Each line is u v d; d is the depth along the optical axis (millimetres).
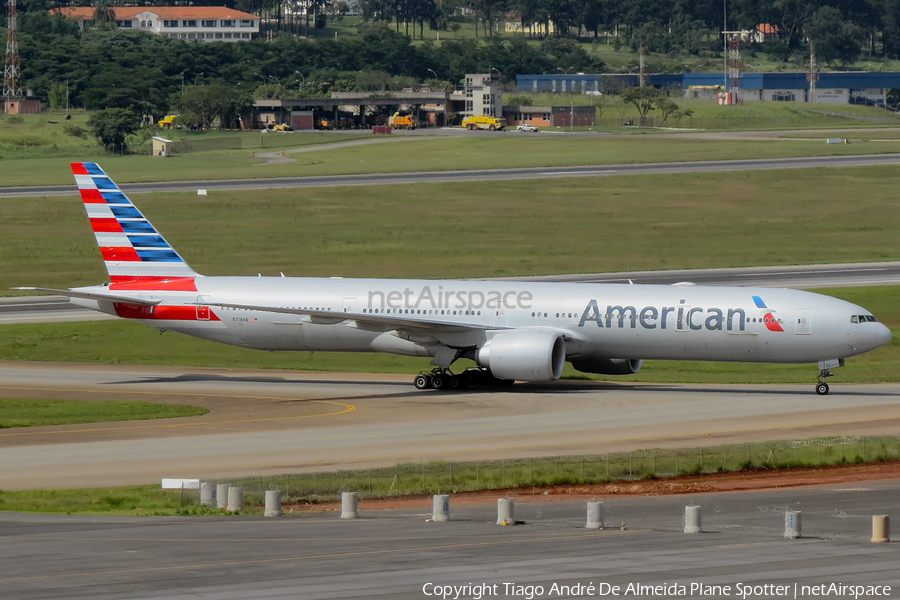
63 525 132125
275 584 98188
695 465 176875
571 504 151250
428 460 183250
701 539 120375
